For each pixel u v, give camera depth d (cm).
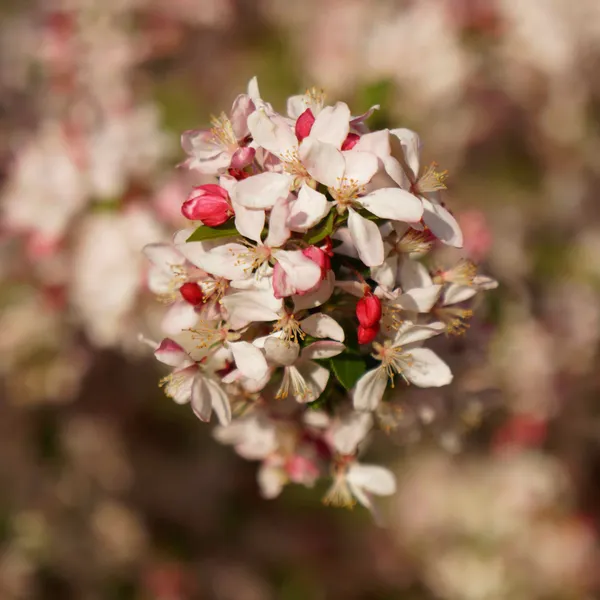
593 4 85
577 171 97
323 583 103
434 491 97
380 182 54
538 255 91
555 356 79
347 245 53
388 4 92
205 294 54
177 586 96
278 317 52
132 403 96
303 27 96
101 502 96
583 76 88
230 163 53
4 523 90
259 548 104
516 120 91
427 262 57
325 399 54
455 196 84
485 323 59
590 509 94
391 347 53
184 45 90
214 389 54
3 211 74
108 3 85
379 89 64
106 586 94
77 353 81
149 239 69
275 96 93
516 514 93
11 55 88
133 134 72
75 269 71
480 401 58
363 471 57
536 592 94
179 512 102
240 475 105
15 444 89
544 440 86
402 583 102
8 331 77
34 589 90
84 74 84
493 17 82
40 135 77
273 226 51
